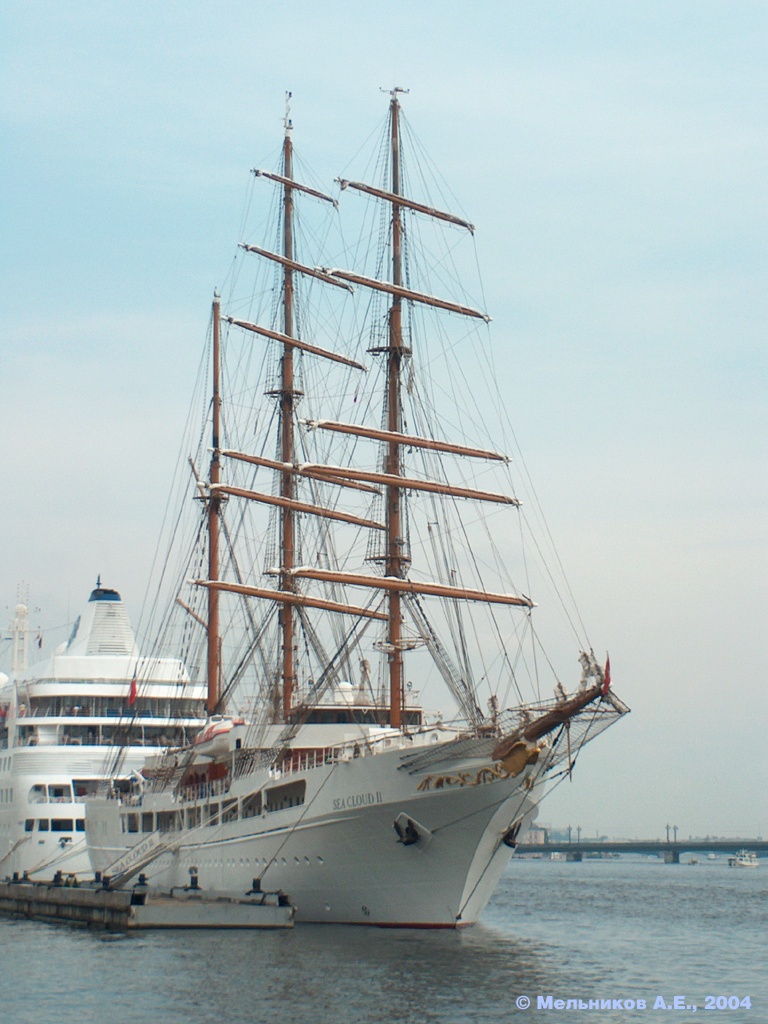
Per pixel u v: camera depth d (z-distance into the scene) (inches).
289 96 4995.1
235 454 4722.0
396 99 4407.0
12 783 4906.5
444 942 3196.4
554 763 3297.2
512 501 4237.2
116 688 4958.2
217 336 5000.0
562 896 6008.9
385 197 4296.3
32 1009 2428.6
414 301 4296.3
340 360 4943.4
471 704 3880.4
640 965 3164.4
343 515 4660.4
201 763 4192.9
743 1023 2425.0
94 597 5364.2
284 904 3496.6
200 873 3964.1
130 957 2977.4
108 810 4603.8
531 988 2679.6
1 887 4594.0
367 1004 2468.0
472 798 3132.4
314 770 3444.9
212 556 4928.6
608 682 2972.4
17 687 5123.0
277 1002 2474.2
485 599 4050.2
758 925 4340.6
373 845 3304.6
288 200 4938.5
